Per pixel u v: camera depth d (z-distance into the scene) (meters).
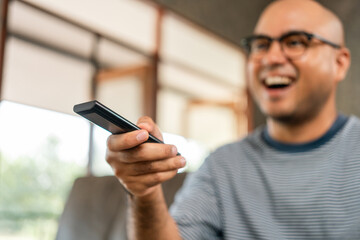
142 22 3.57
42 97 3.42
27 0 2.71
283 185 0.91
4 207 2.86
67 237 1.15
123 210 1.10
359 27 4.45
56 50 3.38
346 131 0.94
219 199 0.97
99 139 3.09
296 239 0.87
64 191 3.07
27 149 2.96
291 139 0.96
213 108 4.63
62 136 3.07
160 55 3.58
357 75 4.39
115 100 3.58
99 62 3.59
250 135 1.08
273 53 0.96
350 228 0.83
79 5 3.07
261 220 0.90
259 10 4.70
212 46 4.17
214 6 3.95
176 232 0.72
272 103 0.95
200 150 4.63
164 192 1.10
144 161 0.53
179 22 3.65
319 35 0.96
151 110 3.44
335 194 0.86
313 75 0.93
